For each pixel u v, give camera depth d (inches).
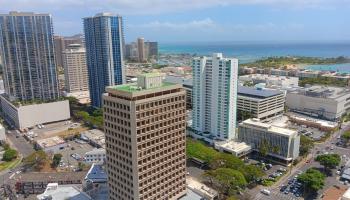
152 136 5974.4
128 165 5920.3
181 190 6894.7
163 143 6235.2
